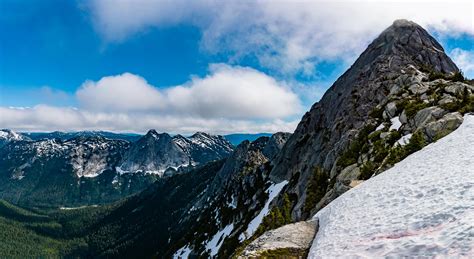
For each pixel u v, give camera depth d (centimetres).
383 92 7762
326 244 2131
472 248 1330
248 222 10594
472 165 2344
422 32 9756
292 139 12156
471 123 3769
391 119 5909
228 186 18850
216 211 16212
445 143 3438
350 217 2434
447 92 5453
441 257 1377
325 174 6094
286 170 11531
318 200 5419
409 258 1491
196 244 14062
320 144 9094
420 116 4938
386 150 4628
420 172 2741
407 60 8619
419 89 6412
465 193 1886
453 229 1541
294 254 2303
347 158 5744
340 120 8475
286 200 5200
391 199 2391
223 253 9994
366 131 6238
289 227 2788
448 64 9106
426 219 1772
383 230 1900
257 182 13650
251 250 2458
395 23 10162
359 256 1723
